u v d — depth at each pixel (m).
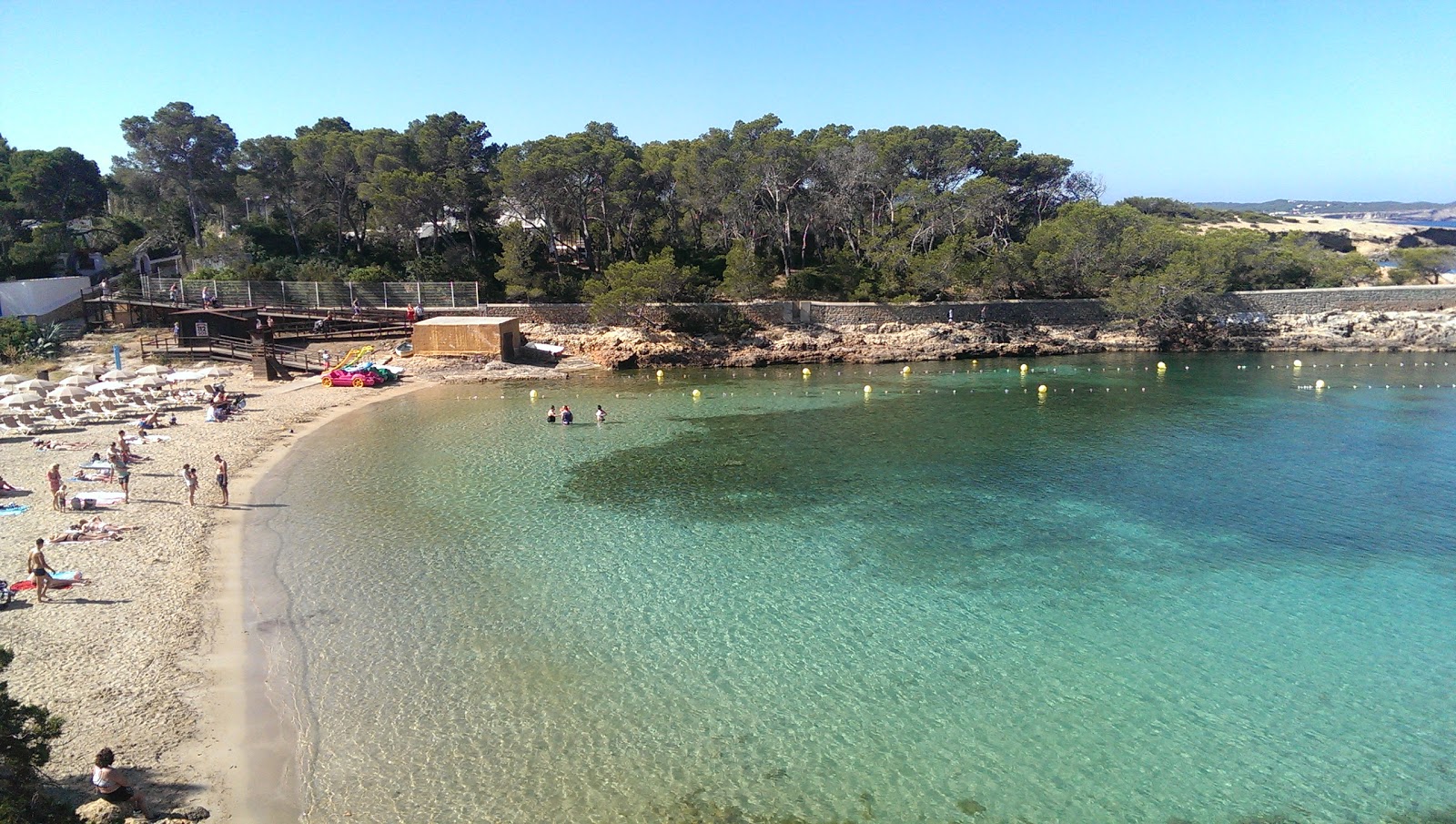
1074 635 24.48
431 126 100.06
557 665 22.55
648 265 79.31
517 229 85.88
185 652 22.38
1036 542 31.84
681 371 74.25
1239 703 20.97
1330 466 41.84
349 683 21.38
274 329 70.75
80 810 15.17
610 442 47.22
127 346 69.62
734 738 19.38
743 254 84.94
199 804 16.48
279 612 25.25
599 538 32.09
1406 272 95.94
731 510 35.50
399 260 90.75
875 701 21.00
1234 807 17.25
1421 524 33.53
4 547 28.69
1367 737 19.62
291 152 89.56
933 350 81.12
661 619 25.30
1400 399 58.72
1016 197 110.88
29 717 14.73
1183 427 50.69
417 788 17.41
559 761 18.42
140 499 34.84
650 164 95.25
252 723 19.38
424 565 29.27
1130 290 86.12
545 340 77.75
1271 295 88.38
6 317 69.88
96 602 24.86
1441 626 24.95
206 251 85.50
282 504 35.50
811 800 17.31
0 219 84.00
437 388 63.69
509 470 41.38
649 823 16.52
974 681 21.91
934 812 17.00
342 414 53.78
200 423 49.16
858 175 91.81
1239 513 35.09
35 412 47.34
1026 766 18.53
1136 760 18.73
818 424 51.88
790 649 23.55
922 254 88.12
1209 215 170.62
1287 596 27.06
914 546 31.34
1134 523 33.97
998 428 50.81
